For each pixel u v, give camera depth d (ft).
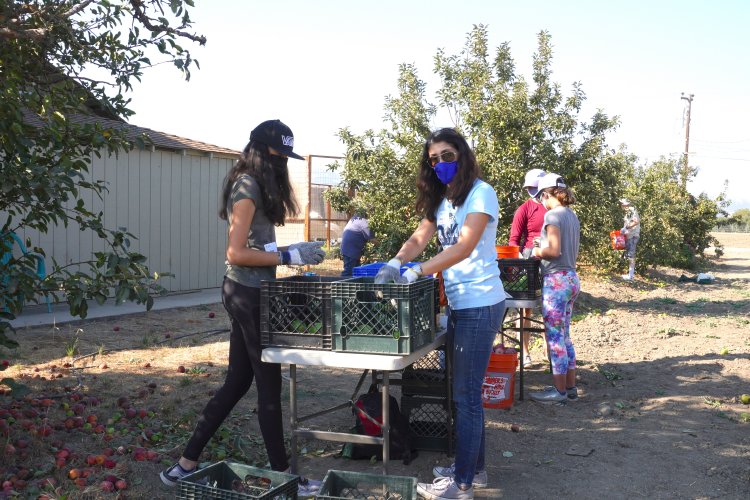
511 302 19.86
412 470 14.66
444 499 12.89
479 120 37.93
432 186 13.26
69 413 16.89
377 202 38.14
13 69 14.84
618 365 25.50
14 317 14.25
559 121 38.52
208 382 20.94
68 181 13.60
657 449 16.29
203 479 10.92
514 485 14.10
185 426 16.90
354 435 12.98
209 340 27.27
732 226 215.31
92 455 14.25
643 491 13.85
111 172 35.04
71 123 14.79
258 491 10.98
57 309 32.04
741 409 19.66
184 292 39.37
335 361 12.12
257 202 12.67
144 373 21.74
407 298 11.87
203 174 40.24
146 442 15.64
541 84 39.81
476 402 12.74
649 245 63.62
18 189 13.52
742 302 44.96
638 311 40.22
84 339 26.32
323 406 19.42
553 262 19.86
